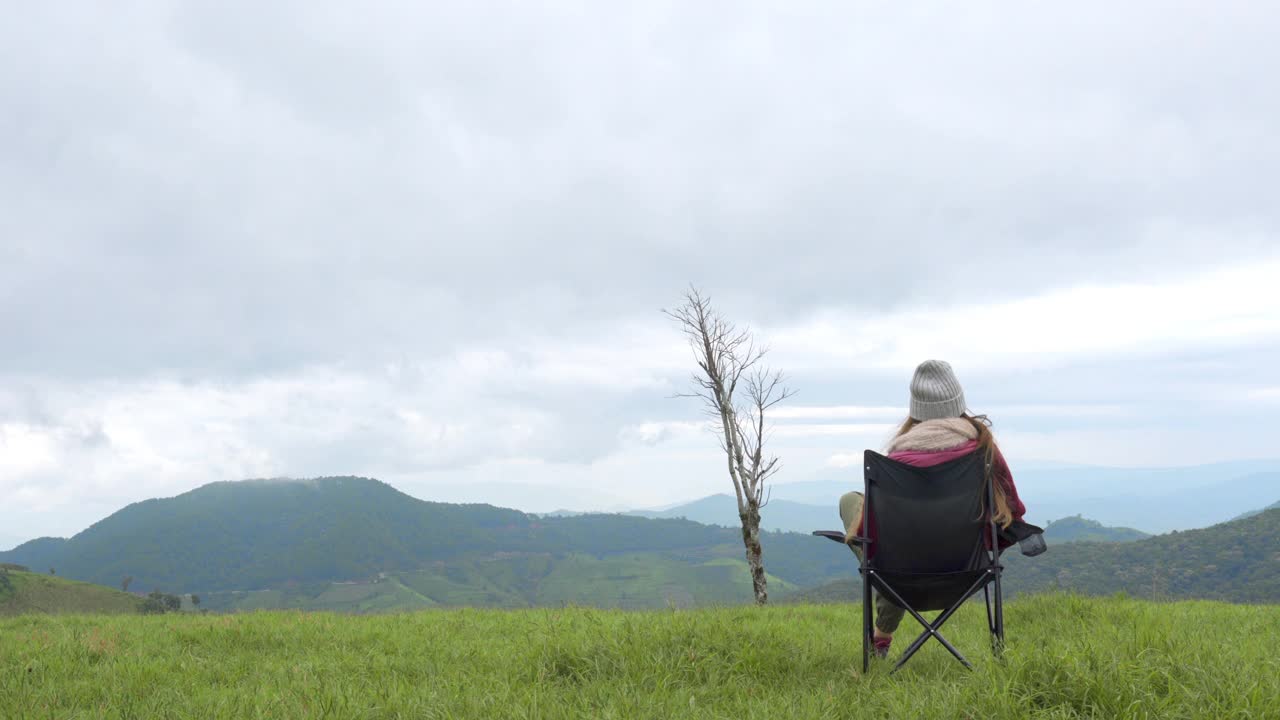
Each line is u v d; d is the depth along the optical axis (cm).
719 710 381
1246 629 628
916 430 470
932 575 439
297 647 707
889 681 407
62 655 639
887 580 450
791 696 396
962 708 332
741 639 521
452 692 427
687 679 450
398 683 467
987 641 564
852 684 410
